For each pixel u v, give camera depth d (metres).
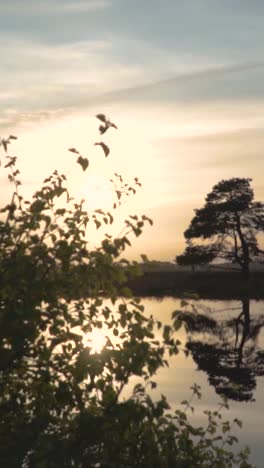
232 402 16.52
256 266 81.50
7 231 6.21
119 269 6.25
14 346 5.99
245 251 78.00
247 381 19.66
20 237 6.31
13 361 6.33
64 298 6.32
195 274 74.94
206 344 29.62
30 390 6.53
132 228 6.29
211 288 70.88
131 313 6.34
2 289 6.17
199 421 14.05
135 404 5.97
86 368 5.99
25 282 6.15
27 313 5.95
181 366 22.28
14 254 6.25
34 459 5.92
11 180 6.49
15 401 6.45
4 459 6.00
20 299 6.21
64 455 5.95
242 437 12.76
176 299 55.66
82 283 6.25
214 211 77.81
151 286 62.34
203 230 77.25
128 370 5.98
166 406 5.99
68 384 6.18
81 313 6.34
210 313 47.25
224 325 38.44
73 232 6.36
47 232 6.36
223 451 6.91
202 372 21.14
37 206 6.31
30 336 6.00
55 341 6.34
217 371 21.47
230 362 23.84
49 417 6.18
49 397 6.45
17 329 5.98
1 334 5.98
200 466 6.51
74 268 6.24
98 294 6.39
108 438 6.06
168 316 36.31
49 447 5.82
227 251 78.81
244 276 77.25
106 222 6.48
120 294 6.38
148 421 6.25
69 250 6.17
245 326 38.06
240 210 77.75
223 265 78.31
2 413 6.39
